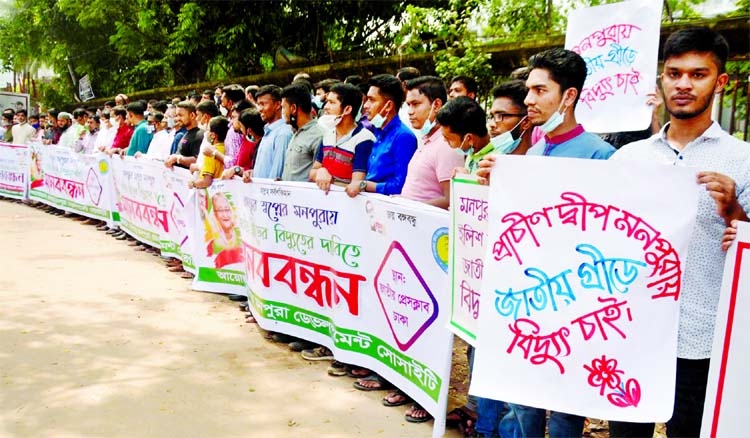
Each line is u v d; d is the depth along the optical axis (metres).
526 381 2.24
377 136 3.97
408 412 3.30
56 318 4.88
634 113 3.58
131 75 17.27
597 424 3.25
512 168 2.23
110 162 8.32
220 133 5.58
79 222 9.45
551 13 7.75
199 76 15.38
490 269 2.29
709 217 2.05
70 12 16.66
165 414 3.32
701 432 2.06
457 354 4.20
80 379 3.76
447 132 3.14
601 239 2.11
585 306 2.15
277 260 4.36
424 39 9.27
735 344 1.96
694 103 2.04
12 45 22.00
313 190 3.96
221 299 5.46
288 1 12.61
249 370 3.93
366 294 3.65
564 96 2.38
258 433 3.13
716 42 2.00
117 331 4.61
